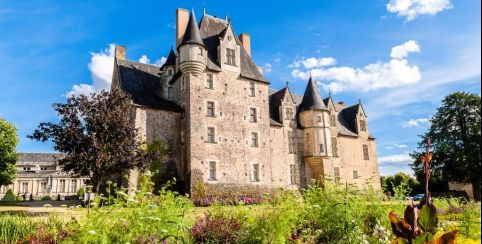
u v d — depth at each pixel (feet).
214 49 123.13
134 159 74.74
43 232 26.66
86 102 73.82
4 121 158.92
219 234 28.43
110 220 23.82
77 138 70.33
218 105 115.55
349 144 161.27
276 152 133.39
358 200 32.19
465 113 123.85
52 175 264.93
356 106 172.24
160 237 22.81
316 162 140.46
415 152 137.59
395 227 11.91
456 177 130.00
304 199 33.88
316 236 28.09
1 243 27.78
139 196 29.22
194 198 96.22
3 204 113.50
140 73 127.13
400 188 38.68
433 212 11.53
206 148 109.40
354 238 26.16
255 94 126.11
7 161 157.79
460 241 32.81
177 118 113.91
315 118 143.64
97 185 71.36
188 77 112.06
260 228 25.54
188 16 130.31
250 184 115.85
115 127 73.87
